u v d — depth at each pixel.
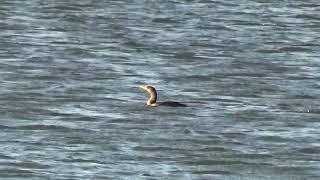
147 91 54.53
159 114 52.53
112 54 67.12
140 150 46.88
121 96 56.16
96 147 47.09
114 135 48.84
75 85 58.09
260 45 72.00
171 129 50.00
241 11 85.69
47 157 45.66
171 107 53.62
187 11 84.75
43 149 46.62
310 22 82.19
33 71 61.03
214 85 59.38
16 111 52.41
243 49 70.50
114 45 70.12
